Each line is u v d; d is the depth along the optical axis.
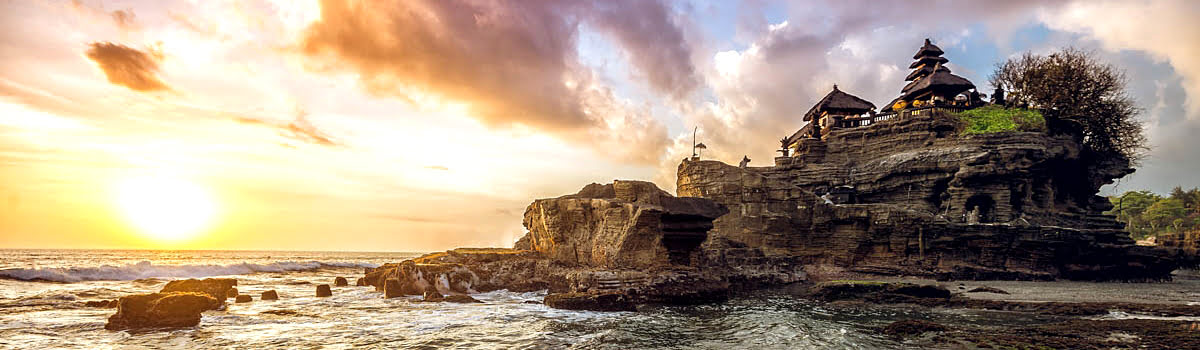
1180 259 52.84
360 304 31.38
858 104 76.19
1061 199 62.53
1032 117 61.78
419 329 23.06
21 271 44.31
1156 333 21.42
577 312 28.14
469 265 38.88
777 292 39.03
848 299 34.66
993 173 55.94
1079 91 65.62
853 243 54.16
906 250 53.00
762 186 56.47
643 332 22.56
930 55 83.00
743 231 55.88
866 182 63.03
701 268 38.19
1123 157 66.81
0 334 20.94
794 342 20.33
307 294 37.59
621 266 34.88
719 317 26.88
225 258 148.50
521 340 20.86
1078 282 49.69
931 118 63.56
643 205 35.91
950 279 49.06
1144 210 126.88
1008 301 32.22
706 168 59.81
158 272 53.72
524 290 37.22
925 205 59.31
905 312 29.31
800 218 55.34
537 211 43.41
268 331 22.45
